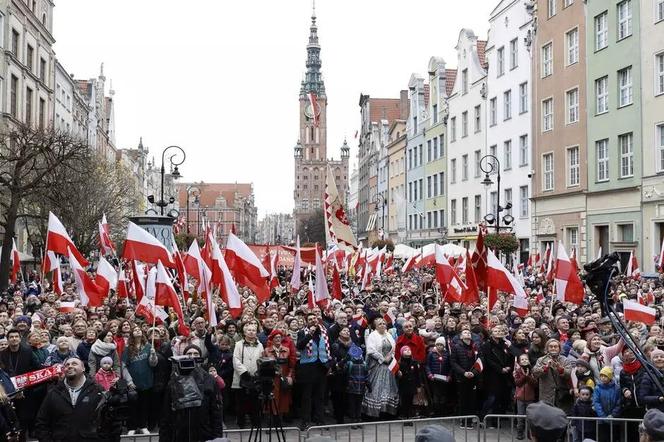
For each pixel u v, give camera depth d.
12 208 27.14
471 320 13.31
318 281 15.91
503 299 19.03
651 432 4.26
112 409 7.61
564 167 37.91
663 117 29.92
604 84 34.62
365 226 94.25
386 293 21.69
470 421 10.84
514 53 44.50
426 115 62.97
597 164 35.09
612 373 9.66
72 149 30.80
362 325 14.27
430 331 12.97
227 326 12.64
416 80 66.31
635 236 31.91
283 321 12.81
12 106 42.47
